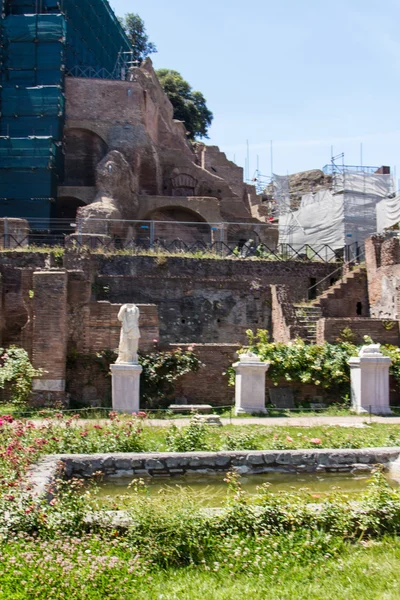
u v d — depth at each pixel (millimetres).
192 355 20750
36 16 45156
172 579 6492
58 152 44656
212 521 7418
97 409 18391
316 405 20344
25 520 7270
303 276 31484
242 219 48219
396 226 38188
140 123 47438
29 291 20984
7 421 11859
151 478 10633
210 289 27375
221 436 13047
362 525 7633
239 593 6137
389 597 6000
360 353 19672
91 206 37438
